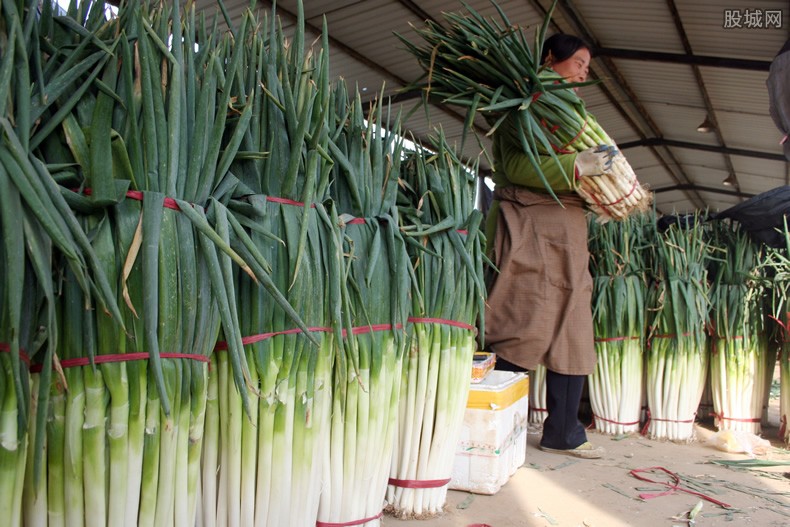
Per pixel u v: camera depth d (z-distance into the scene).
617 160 2.36
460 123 9.38
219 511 1.36
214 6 5.50
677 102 9.20
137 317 1.08
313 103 1.46
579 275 2.62
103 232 1.08
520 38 2.25
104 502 1.10
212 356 1.34
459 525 1.89
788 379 3.47
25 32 1.04
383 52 7.28
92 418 1.08
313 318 1.42
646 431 3.54
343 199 1.64
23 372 0.99
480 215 1.89
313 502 1.48
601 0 6.42
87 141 1.11
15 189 0.92
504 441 2.28
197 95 1.27
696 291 3.48
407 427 1.88
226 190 1.28
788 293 3.59
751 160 11.41
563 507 2.13
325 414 1.48
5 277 0.94
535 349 2.60
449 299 1.87
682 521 2.08
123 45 1.11
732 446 3.18
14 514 1.00
